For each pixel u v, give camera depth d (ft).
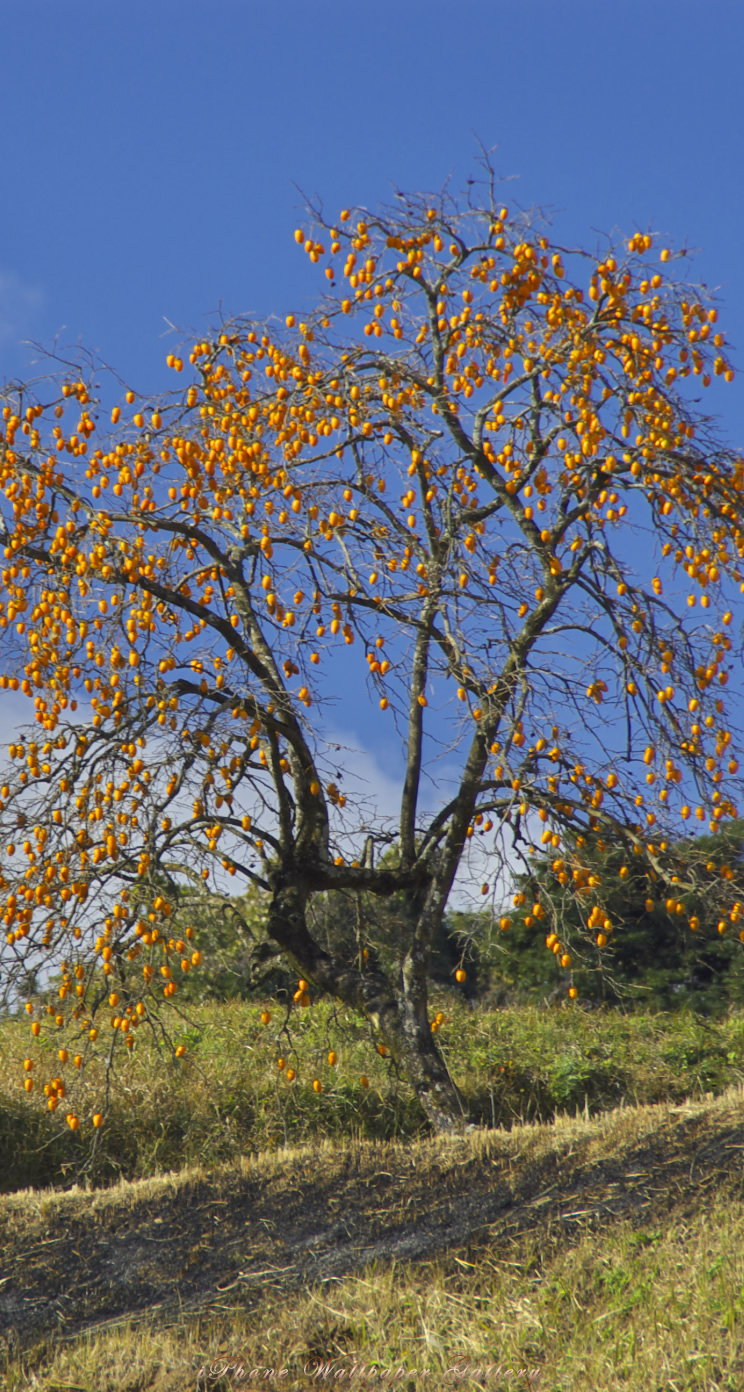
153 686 27.68
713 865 28.30
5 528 27.81
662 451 26.58
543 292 27.63
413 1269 20.40
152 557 28.76
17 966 24.30
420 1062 29.45
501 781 28.07
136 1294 20.57
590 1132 24.59
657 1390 15.55
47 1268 21.25
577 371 27.76
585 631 29.76
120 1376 17.66
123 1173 29.37
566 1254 20.18
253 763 30.19
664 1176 22.47
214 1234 22.17
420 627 29.53
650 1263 19.27
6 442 27.63
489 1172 23.49
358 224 28.37
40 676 26.76
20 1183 28.55
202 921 29.43
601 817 27.61
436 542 30.50
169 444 28.99
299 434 28.50
